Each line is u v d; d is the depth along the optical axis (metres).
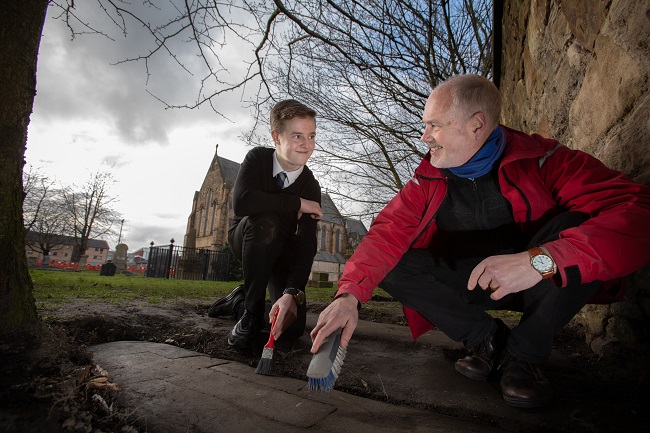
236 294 2.36
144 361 1.43
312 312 3.29
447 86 1.25
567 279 0.99
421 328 1.57
